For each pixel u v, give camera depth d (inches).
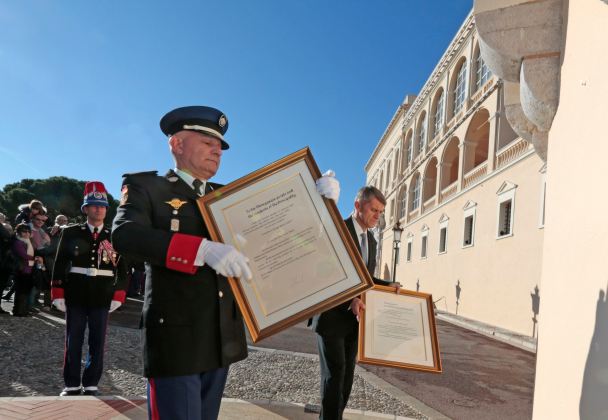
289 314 80.7
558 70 108.6
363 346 125.3
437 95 1149.7
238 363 251.1
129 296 616.7
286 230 83.8
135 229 76.2
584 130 89.6
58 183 1968.5
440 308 928.3
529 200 605.3
